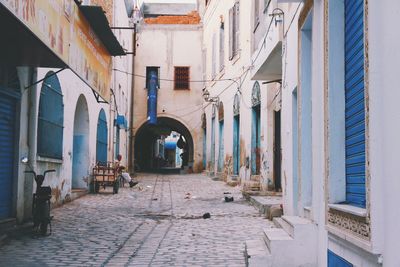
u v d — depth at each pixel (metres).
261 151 17.64
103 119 21.53
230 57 24.09
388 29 3.78
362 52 4.91
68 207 14.46
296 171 9.22
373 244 3.94
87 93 17.75
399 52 3.54
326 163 5.79
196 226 11.40
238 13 22.41
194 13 36.19
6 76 9.67
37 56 8.91
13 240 9.26
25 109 10.80
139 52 34.75
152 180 27.42
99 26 10.72
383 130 3.88
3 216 9.94
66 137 14.89
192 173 34.00
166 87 34.62
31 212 11.03
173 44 34.78
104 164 21.64
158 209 14.75
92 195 18.28
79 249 8.59
